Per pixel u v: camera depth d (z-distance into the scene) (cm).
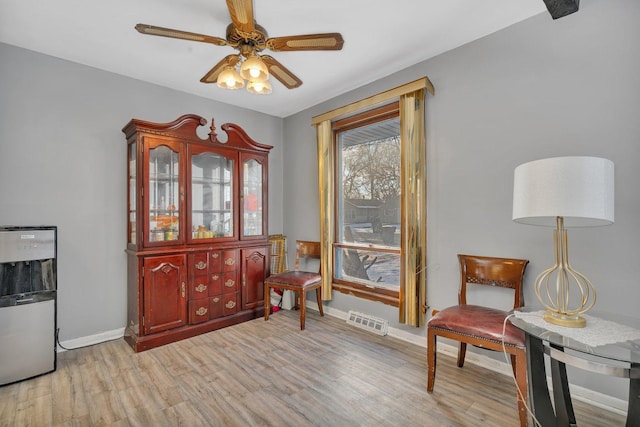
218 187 310
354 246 317
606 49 175
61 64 253
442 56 248
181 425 161
